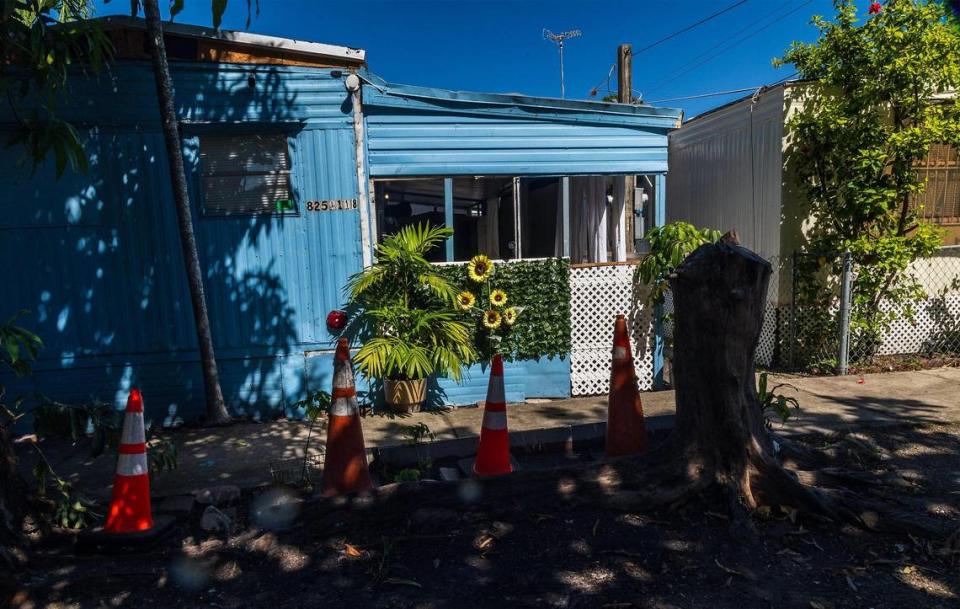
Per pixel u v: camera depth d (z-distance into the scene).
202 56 5.89
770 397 4.55
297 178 6.20
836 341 7.68
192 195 6.04
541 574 3.13
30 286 5.92
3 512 3.40
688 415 3.73
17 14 3.86
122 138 5.89
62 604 3.07
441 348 6.07
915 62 6.76
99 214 5.94
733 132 8.74
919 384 6.71
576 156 6.77
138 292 6.05
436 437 5.46
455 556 3.34
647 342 7.05
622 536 3.44
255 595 3.11
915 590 2.94
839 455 4.55
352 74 6.12
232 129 6.03
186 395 6.17
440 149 6.45
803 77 8.22
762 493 3.65
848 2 7.15
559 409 6.37
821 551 3.30
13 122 5.66
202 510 4.13
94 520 3.84
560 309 6.79
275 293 6.25
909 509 3.70
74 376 6.03
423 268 6.32
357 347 6.38
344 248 6.31
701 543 3.36
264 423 6.12
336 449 3.94
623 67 12.98
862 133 7.12
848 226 7.51
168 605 3.05
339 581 3.18
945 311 8.15
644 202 8.48
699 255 3.62
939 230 7.33
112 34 5.75
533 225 9.28
